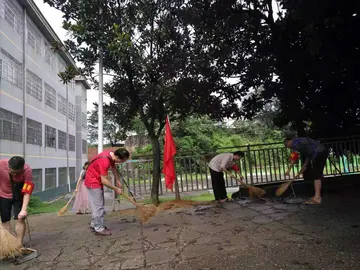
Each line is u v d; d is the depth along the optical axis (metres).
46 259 4.14
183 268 3.48
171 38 8.24
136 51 7.74
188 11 7.91
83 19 7.50
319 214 5.26
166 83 8.41
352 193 6.87
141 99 8.83
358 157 8.80
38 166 19.12
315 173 6.14
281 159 8.67
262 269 3.29
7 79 15.05
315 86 8.87
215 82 8.82
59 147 24.06
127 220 6.07
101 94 8.98
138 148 31.28
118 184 5.70
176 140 29.66
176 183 8.02
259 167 8.65
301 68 8.19
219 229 4.86
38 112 19.36
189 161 8.79
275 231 4.53
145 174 9.17
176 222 5.54
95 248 4.45
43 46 20.69
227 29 8.17
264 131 38.19
